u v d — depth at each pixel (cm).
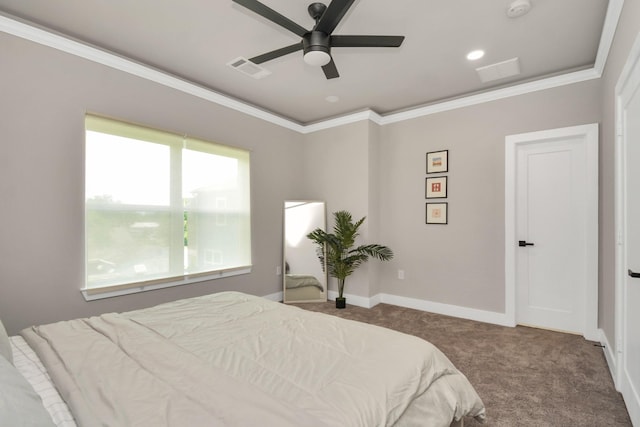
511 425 178
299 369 124
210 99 352
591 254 295
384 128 433
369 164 412
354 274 424
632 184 182
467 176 367
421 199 400
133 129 288
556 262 322
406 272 412
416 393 121
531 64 296
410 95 371
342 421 94
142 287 292
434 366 140
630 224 186
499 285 345
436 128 389
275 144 430
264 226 413
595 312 293
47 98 242
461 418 141
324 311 394
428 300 394
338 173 438
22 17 228
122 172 281
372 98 380
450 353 272
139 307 291
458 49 271
